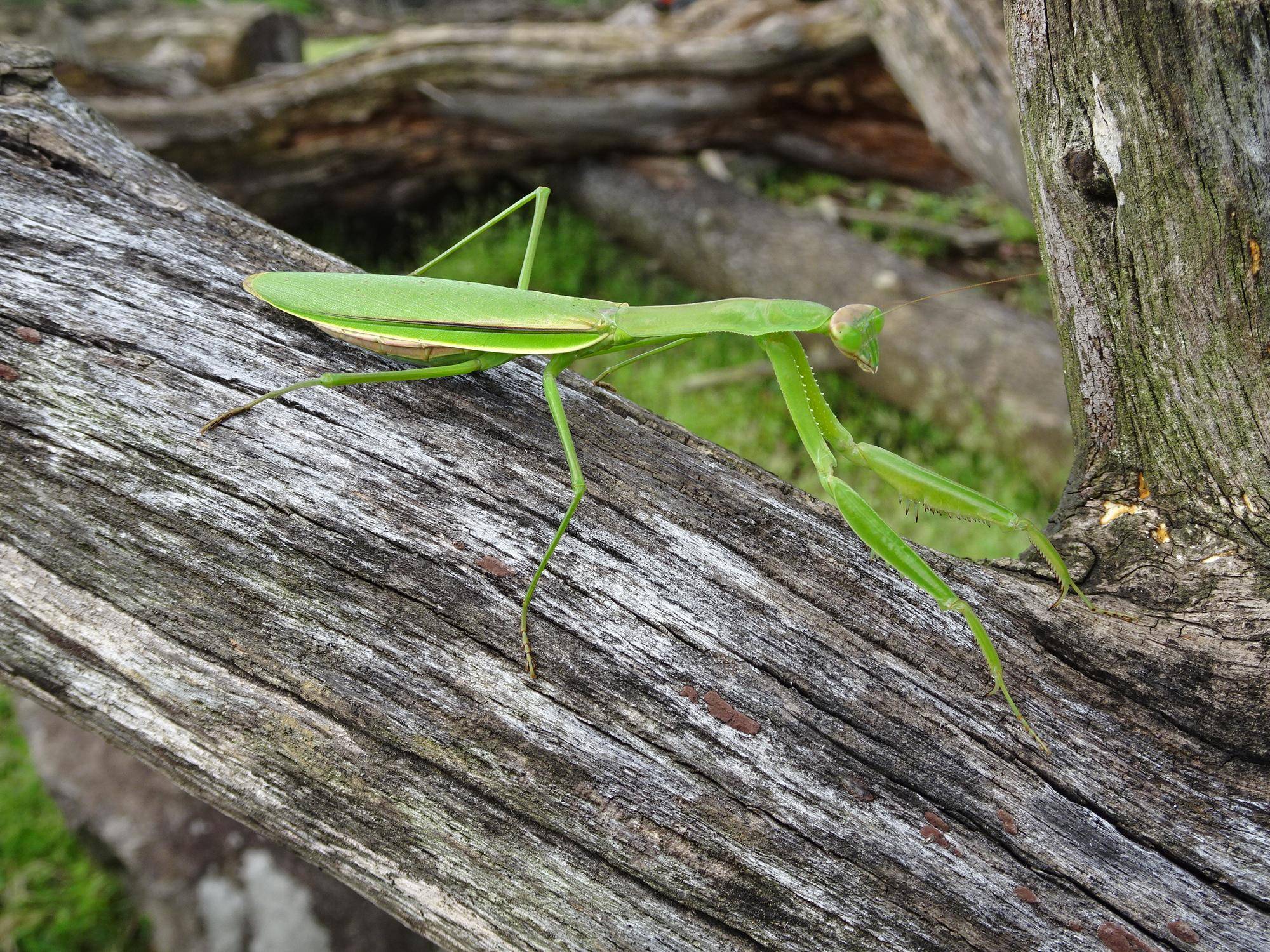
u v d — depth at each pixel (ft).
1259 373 0.98
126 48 2.69
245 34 2.69
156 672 0.97
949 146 1.91
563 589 0.98
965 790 0.97
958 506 0.99
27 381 0.98
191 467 0.98
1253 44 0.94
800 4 2.51
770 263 2.18
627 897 0.96
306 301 1.01
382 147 2.24
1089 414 1.05
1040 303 2.27
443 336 1.00
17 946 1.29
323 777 0.96
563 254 2.39
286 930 1.26
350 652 0.96
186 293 1.02
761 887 0.96
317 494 0.98
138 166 1.07
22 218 1.02
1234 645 1.00
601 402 1.06
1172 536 1.03
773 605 0.99
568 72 2.18
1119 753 0.99
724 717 0.97
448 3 5.09
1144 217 0.99
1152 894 0.97
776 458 1.82
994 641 1.01
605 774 0.96
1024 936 0.96
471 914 0.97
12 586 0.97
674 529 1.01
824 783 0.97
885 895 0.96
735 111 2.38
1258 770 0.99
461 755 0.96
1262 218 0.96
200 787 0.98
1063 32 0.98
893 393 2.02
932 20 1.69
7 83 1.06
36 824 1.38
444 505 0.99
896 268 2.09
